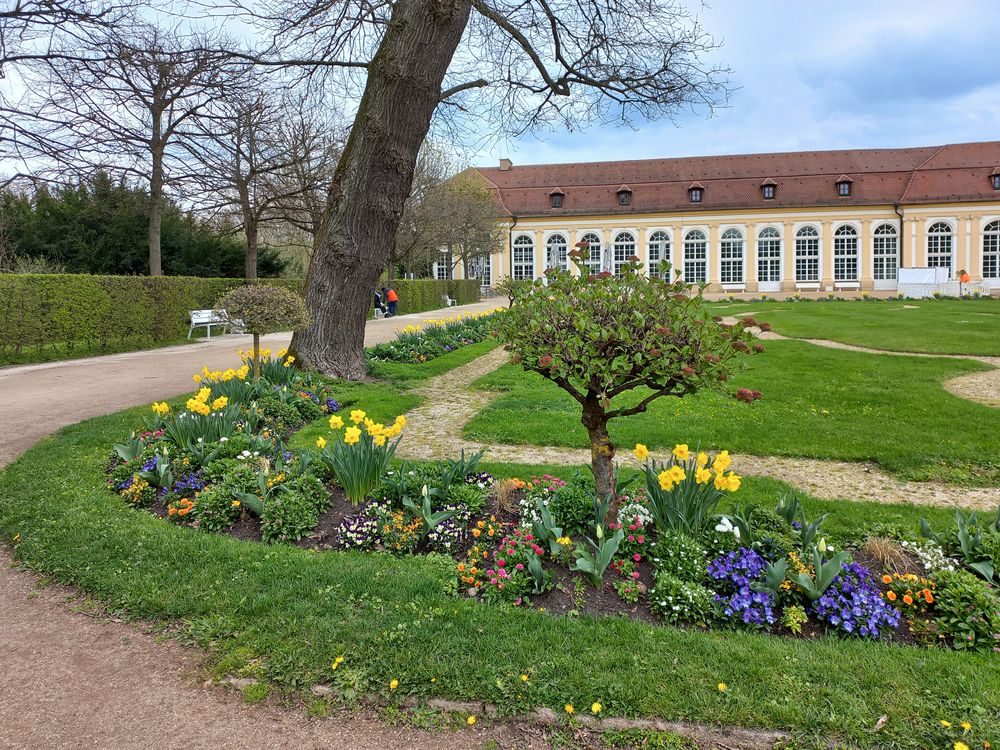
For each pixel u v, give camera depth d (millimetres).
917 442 6582
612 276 3770
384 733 2457
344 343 10242
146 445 5512
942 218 49062
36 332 13688
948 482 5551
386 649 2863
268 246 35062
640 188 54156
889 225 50312
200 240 30375
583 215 53594
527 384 10508
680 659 2777
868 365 11758
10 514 4582
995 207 48188
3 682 2777
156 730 2480
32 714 2574
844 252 51281
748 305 32188
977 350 13664
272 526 4094
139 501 4734
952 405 8328
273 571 3572
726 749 2344
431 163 34719
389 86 9359
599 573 3350
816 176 52312
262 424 6875
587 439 6809
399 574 3523
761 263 52281
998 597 3133
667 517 3791
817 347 14484
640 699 2543
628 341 3322
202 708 2604
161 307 17281
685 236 53000
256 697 2641
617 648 2857
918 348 14102
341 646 2891
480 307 37812
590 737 2416
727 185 53188
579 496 4129
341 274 10008
